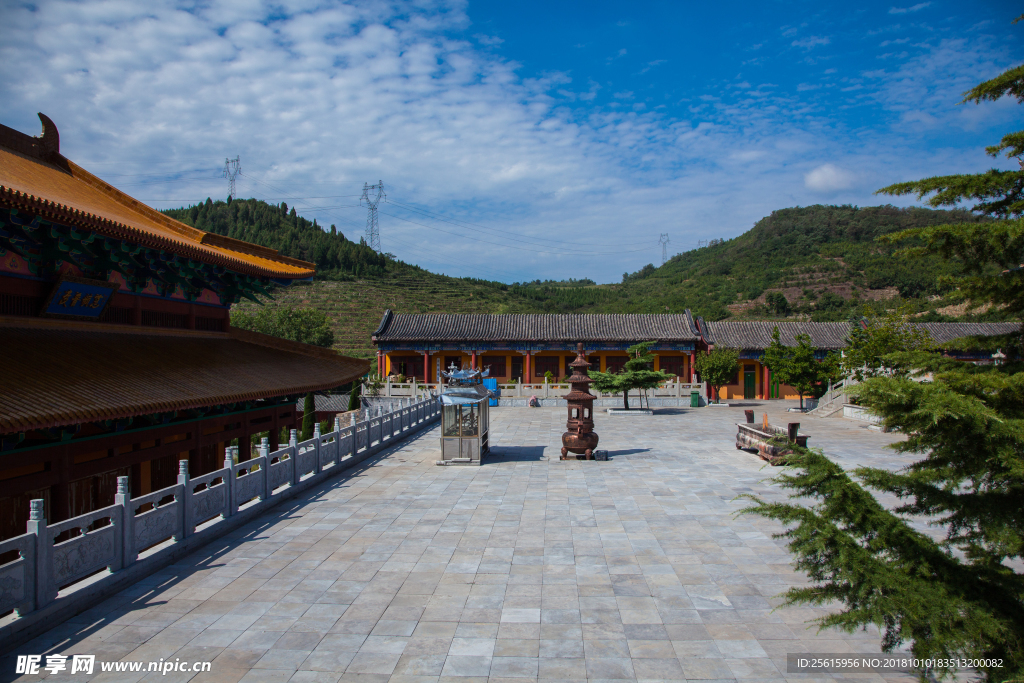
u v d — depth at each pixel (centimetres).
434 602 821
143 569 912
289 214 13512
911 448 580
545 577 908
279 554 1016
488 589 864
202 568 952
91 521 820
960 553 961
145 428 1361
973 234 551
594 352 4444
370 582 892
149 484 1431
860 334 3127
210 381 1450
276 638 720
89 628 744
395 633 732
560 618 771
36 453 1073
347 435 1811
